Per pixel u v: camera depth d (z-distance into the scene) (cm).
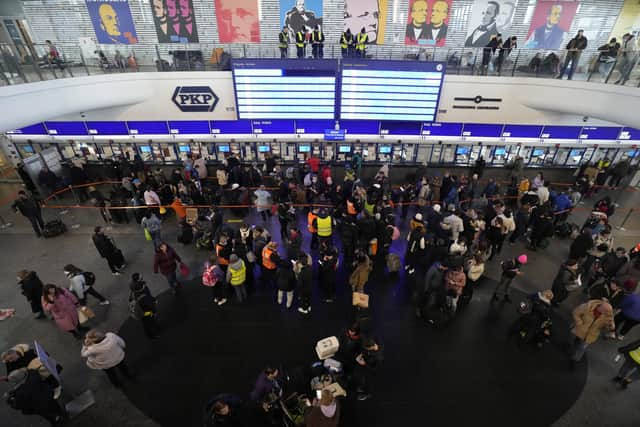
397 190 1216
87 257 944
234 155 1291
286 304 769
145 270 889
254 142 1398
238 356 650
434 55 1336
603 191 1377
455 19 1435
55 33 1434
